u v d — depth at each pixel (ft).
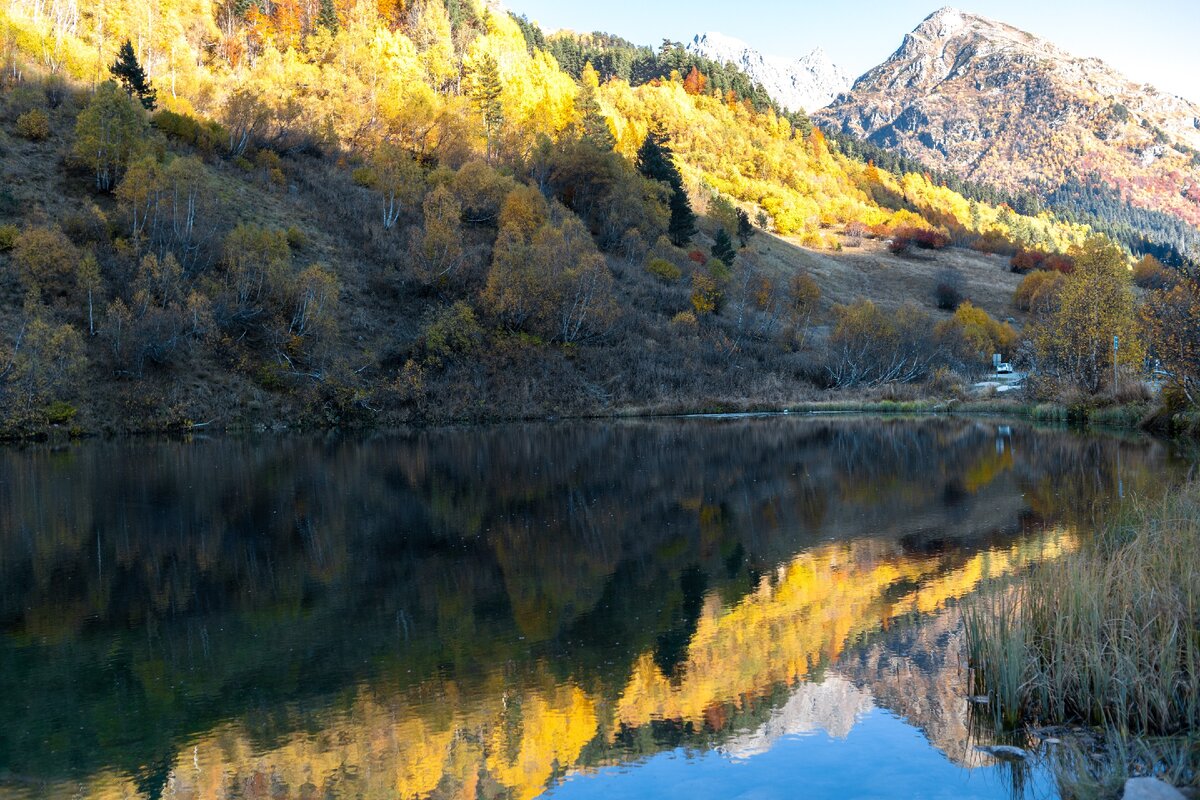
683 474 89.71
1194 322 98.48
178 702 31.63
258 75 316.19
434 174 249.14
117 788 25.40
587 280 198.90
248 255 167.22
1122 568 29.37
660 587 45.98
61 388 136.77
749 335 240.73
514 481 86.02
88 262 147.95
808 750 25.84
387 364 175.42
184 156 210.18
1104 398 139.74
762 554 53.06
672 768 25.26
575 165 297.12
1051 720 26.03
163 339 148.66
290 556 54.29
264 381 159.12
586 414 181.27
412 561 52.70
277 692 32.35
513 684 32.55
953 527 59.06
